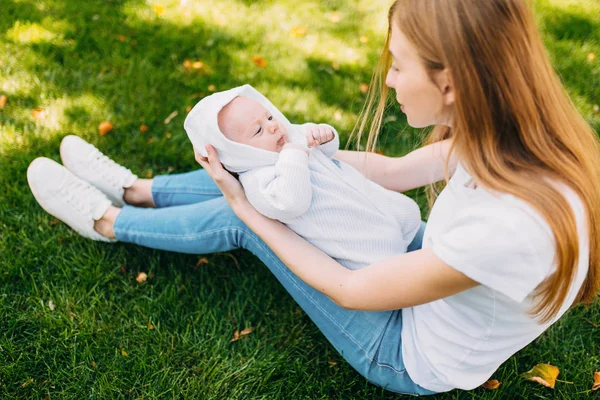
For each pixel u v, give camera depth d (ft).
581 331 6.66
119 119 8.84
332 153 5.83
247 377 6.10
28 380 5.90
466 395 5.97
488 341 4.39
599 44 10.96
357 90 9.81
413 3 3.70
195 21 10.75
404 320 4.98
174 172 8.39
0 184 7.65
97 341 6.27
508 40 3.48
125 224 6.42
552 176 3.63
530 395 6.08
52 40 9.95
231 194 5.18
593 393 6.07
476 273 3.68
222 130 5.20
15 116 8.64
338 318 5.18
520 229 3.51
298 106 9.39
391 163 5.94
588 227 3.77
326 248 5.09
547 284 3.81
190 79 9.61
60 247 7.06
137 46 10.08
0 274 6.72
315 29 11.01
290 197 4.77
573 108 4.06
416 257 4.06
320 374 6.19
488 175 3.67
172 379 6.04
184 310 6.73
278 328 6.64
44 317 6.42
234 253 7.29
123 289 6.82
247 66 10.00
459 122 3.74
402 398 5.96
